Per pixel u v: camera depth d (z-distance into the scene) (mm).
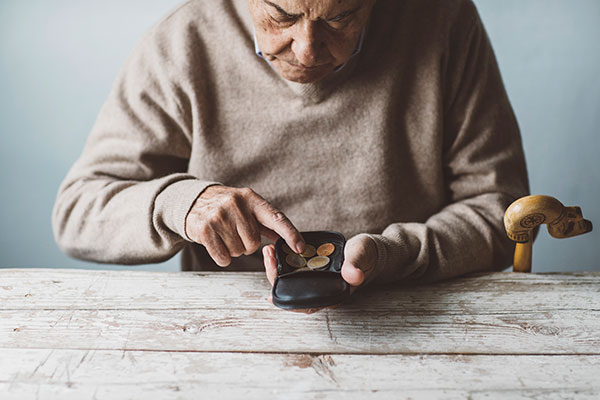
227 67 1103
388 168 1117
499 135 1144
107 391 666
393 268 926
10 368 701
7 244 2227
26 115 2248
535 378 693
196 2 1116
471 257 989
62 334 768
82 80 2285
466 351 743
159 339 760
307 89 1065
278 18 844
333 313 825
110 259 1094
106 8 2316
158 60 1106
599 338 771
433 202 1189
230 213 870
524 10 2463
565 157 2400
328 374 698
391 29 1097
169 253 1059
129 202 1025
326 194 1142
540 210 847
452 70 1110
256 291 875
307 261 835
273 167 1135
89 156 1184
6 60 2268
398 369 708
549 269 2389
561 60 2441
